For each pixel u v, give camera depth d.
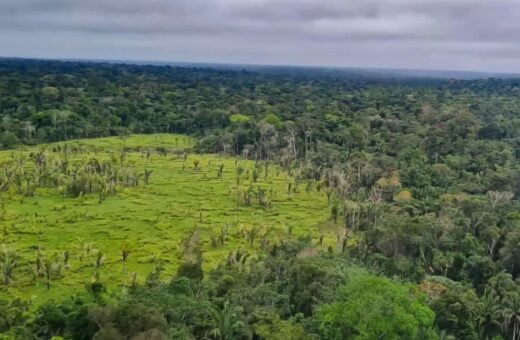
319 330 62.56
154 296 68.06
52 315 66.81
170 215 129.75
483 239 108.94
